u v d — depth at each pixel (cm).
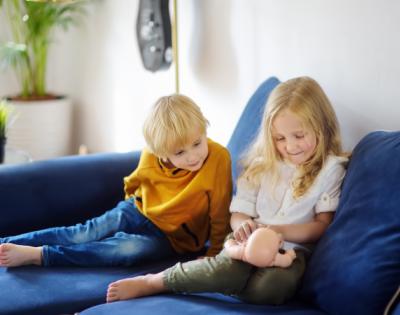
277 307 120
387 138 125
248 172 150
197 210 158
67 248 147
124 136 281
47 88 332
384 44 147
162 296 128
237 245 128
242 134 163
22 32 306
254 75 194
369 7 149
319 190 137
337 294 114
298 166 142
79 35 304
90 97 305
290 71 178
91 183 174
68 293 132
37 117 292
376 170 120
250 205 150
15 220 164
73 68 314
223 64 207
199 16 216
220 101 212
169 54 224
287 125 137
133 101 270
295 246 133
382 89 149
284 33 178
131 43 264
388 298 107
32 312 126
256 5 188
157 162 164
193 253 163
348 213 121
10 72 322
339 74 161
